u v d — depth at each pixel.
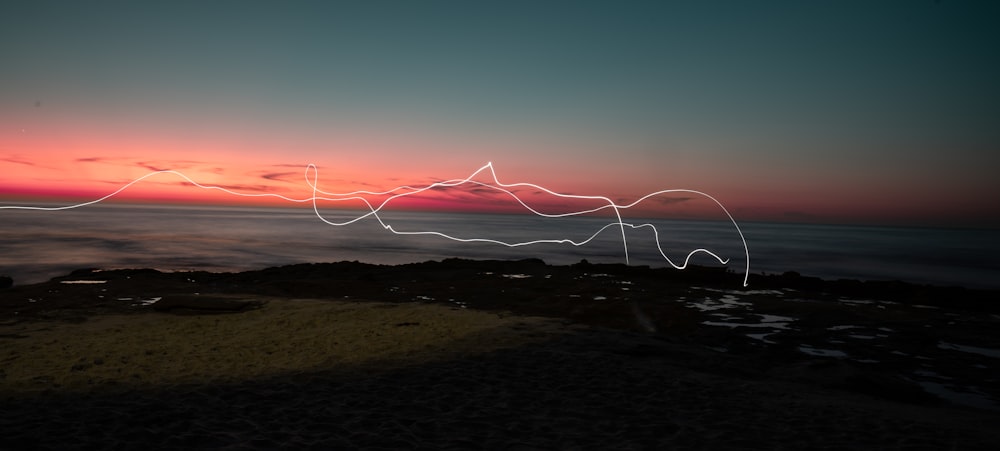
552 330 9.39
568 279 16.98
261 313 10.90
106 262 25.78
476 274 17.94
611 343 8.55
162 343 8.23
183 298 11.19
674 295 14.41
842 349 9.24
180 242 37.56
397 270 18.64
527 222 120.88
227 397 5.69
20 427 4.66
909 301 14.02
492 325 9.67
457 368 6.94
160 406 5.33
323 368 6.89
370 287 15.09
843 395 6.41
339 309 11.27
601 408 5.55
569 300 13.41
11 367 6.72
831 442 4.72
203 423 4.90
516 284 15.88
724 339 9.85
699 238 59.78
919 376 7.77
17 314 10.57
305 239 44.19
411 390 6.03
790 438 4.81
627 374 6.81
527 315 11.72
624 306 12.70
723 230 93.50
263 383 6.21
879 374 7.29
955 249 51.25
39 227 49.75
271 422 4.97
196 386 6.05
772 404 5.79
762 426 5.11
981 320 11.56
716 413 5.45
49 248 31.27
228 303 11.09
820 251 44.16
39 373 6.45
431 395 5.88
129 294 13.15
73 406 5.27
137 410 5.19
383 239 46.94
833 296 14.84
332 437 4.64
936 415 5.70
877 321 11.44
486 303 13.09
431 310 11.20
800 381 7.02
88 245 33.62
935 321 11.48
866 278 27.28
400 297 13.74
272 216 118.50
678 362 7.68
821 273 28.83
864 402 6.11
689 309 12.48
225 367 6.88
